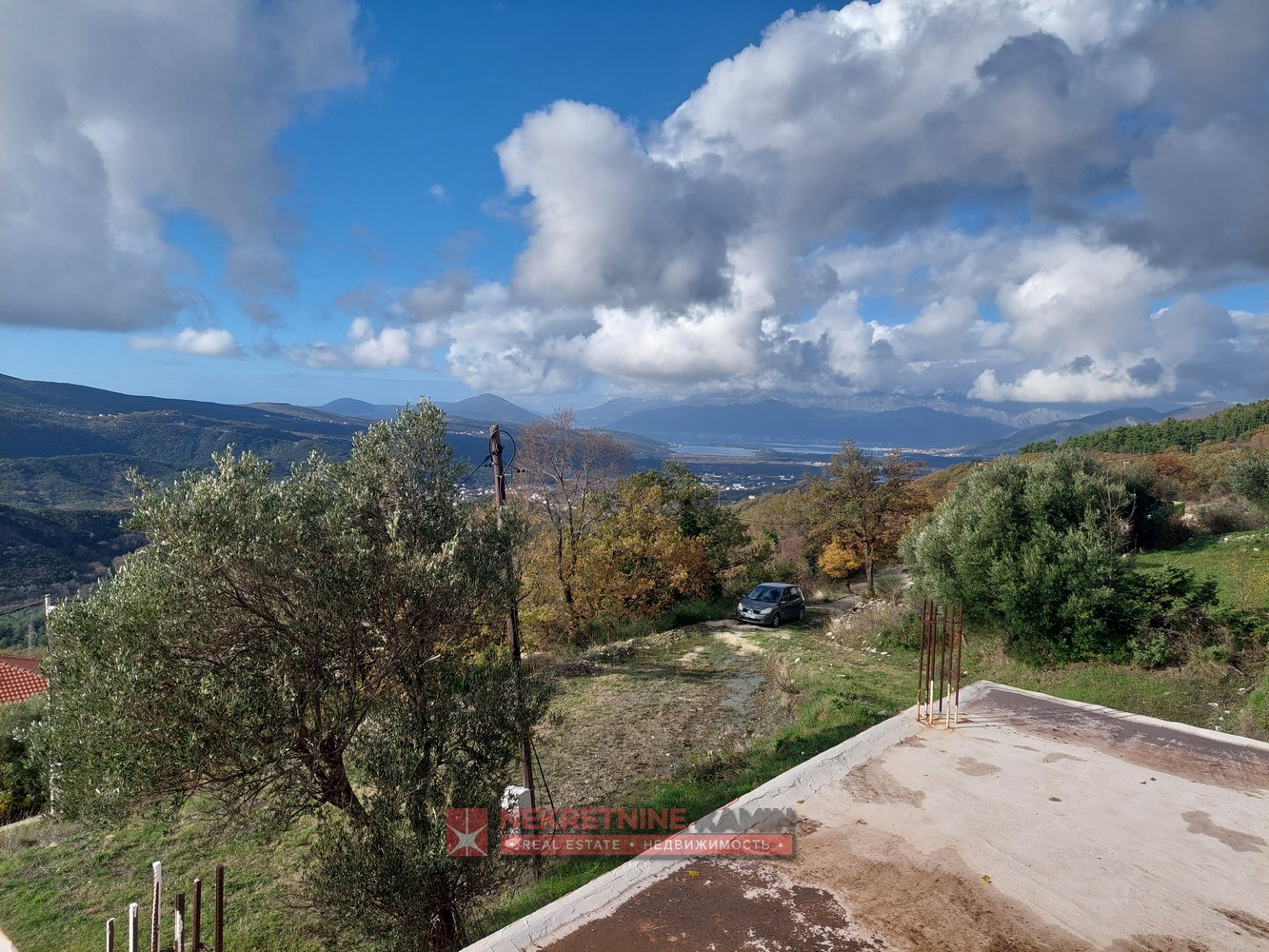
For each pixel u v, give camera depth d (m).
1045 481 14.41
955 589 14.98
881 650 18.70
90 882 10.12
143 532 7.39
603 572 25.75
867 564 33.00
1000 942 3.21
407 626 7.74
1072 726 6.21
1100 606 12.29
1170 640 11.73
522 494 26.72
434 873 6.97
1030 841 4.17
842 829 4.32
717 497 33.19
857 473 33.06
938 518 16.89
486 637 9.39
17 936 8.95
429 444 8.90
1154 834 4.26
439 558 7.65
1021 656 13.53
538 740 11.01
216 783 7.02
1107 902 3.54
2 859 10.89
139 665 6.70
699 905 3.54
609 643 24.08
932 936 3.26
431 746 7.76
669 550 26.86
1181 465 37.88
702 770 11.54
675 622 26.55
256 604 7.28
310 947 8.28
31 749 7.34
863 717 11.99
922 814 4.52
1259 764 5.35
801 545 40.06
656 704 16.08
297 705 7.21
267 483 8.07
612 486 29.89
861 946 3.18
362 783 7.79
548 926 3.39
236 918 9.01
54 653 7.18
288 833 11.26
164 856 10.76
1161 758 5.48
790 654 19.31
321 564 7.42
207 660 7.06
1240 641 11.19
